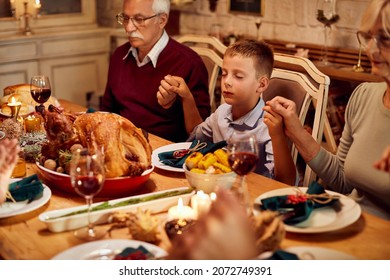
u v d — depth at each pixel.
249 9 3.58
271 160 2.02
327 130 2.75
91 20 4.45
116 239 1.38
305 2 3.28
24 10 4.03
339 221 1.43
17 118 2.21
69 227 1.45
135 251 1.29
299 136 1.82
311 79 2.29
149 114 2.65
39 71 4.16
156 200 1.54
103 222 1.49
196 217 1.42
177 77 2.35
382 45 1.54
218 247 0.91
